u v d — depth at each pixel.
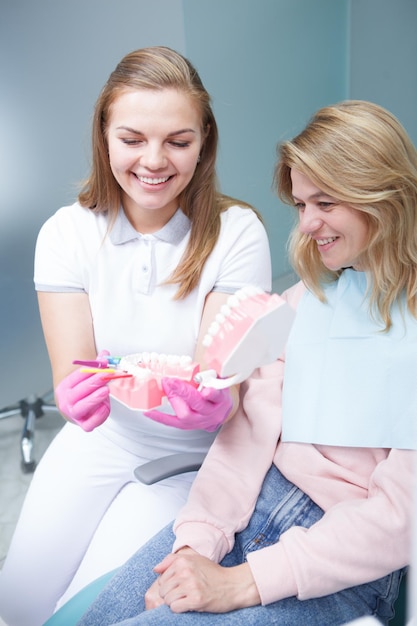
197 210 1.17
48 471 1.29
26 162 1.95
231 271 1.18
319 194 0.99
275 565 0.94
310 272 1.13
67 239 1.20
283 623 0.93
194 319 1.20
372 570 0.94
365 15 2.89
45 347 2.21
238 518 1.08
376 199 0.96
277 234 2.83
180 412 0.93
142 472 1.16
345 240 1.02
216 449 1.16
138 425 1.24
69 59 1.94
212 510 1.08
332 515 0.97
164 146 1.03
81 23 1.93
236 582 0.94
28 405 2.27
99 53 1.99
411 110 3.13
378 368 1.03
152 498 1.22
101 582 1.09
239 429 1.17
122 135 1.02
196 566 0.95
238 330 0.85
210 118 1.11
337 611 0.97
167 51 1.04
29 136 1.94
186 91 1.02
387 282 1.04
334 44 2.88
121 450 1.28
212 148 1.15
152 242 1.18
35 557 1.25
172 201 1.17
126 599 1.02
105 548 1.17
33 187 2.00
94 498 1.27
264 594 0.93
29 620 1.28
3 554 1.76
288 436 1.09
